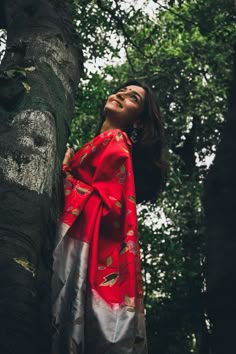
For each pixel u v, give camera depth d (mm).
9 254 2094
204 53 13367
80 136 11562
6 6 3822
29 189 2410
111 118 3475
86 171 2975
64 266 2623
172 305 10320
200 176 13500
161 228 12047
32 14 3660
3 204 2295
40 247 2270
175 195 12273
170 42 13766
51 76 3131
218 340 1870
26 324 1924
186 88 13570
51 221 2471
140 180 3559
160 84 13484
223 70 13266
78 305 2504
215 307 1876
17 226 2225
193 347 12695
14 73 2920
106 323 2494
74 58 3498
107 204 2793
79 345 2436
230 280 1842
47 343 2004
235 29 10641
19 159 2502
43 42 3375
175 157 12781
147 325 10383
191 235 11367
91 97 11469
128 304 2539
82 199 2805
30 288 2039
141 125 3525
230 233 1906
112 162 2920
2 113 2738
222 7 10234
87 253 2658
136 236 2725
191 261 10867
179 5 9008
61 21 3656
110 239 2758
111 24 9492
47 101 2885
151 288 11781
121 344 2459
